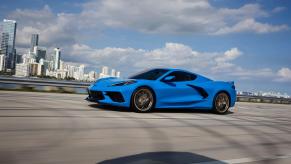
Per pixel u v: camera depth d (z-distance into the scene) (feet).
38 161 6.82
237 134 12.75
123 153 8.07
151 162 7.39
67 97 28.12
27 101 19.89
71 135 9.82
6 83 35.63
